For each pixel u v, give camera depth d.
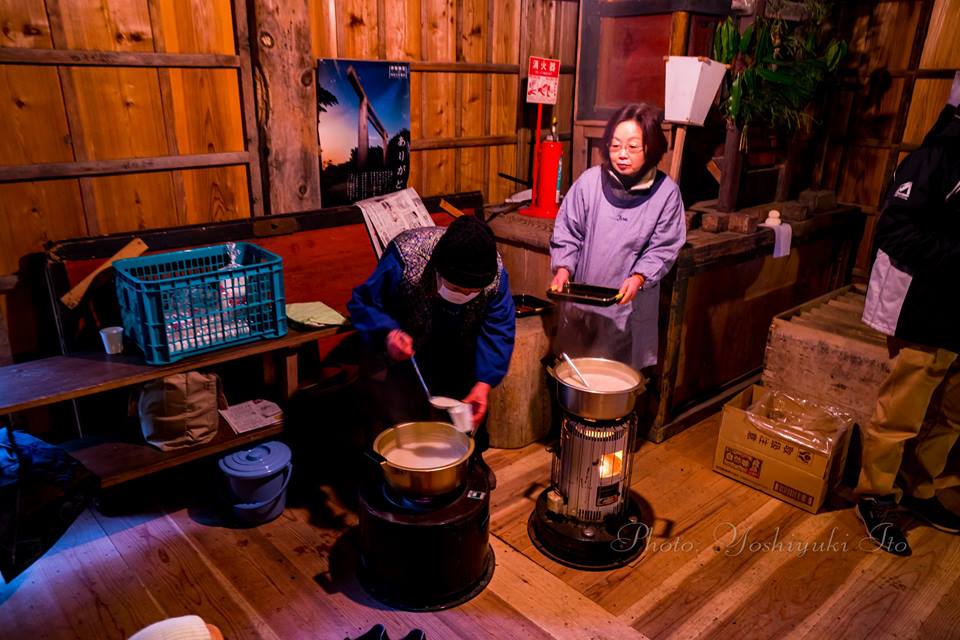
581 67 3.74
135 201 2.64
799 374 3.08
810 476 2.69
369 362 2.51
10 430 2.35
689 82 2.83
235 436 2.60
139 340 2.36
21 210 2.41
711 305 3.31
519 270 3.56
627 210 2.77
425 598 2.16
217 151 2.81
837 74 4.09
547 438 3.27
